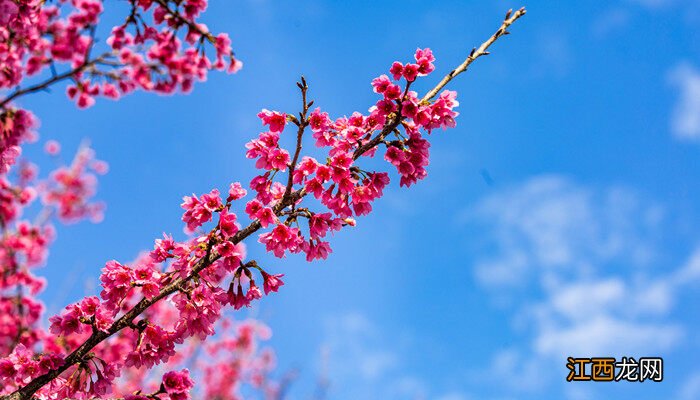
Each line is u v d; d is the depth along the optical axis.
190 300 4.98
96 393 4.89
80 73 4.71
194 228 5.10
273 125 5.27
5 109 4.64
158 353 5.04
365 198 5.23
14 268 7.16
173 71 4.74
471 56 5.50
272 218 5.02
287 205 5.27
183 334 5.06
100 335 4.92
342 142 5.32
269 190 5.35
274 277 5.12
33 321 6.97
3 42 4.71
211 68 4.84
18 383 4.84
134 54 4.65
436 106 5.35
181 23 4.72
